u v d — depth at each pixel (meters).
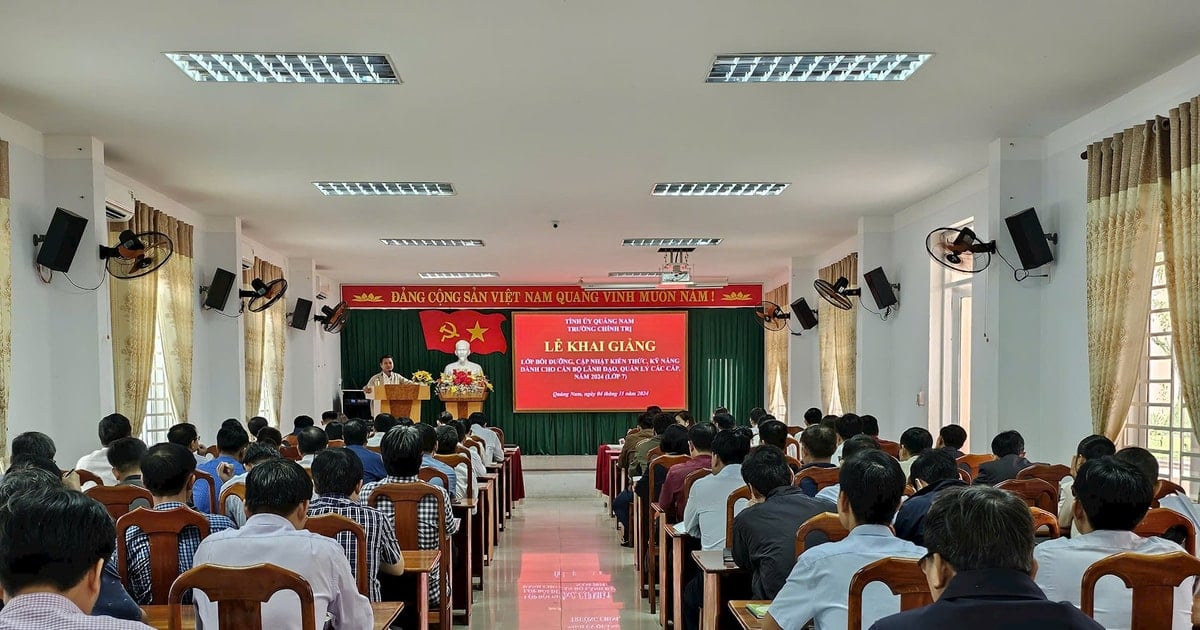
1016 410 6.19
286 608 2.55
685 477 5.00
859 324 9.70
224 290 8.63
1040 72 4.77
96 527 1.64
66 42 4.21
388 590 4.09
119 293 6.83
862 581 2.12
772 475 3.45
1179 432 5.13
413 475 4.41
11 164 5.46
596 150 6.39
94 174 5.89
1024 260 5.98
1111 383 5.17
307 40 4.21
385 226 9.77
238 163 6.70
